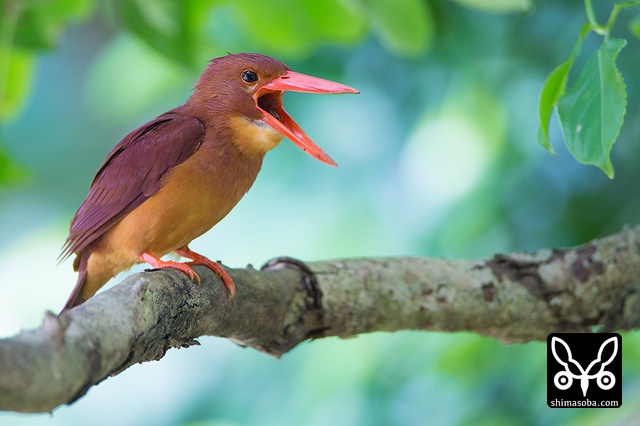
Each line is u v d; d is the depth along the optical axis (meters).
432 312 6.95
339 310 6.79
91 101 11.97
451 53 10.45
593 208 9.83
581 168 9.90
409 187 10.09
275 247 10.72
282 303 6.57
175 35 9.32
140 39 9.29
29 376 3.69
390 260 7.10
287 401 10.12
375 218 10.28
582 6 10.02
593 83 5.70
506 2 8.19
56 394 3.85
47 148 14.58
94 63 14.98
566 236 9.82
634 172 9.78
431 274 7.04
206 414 10.96
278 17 9.58
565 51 10.08
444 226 9.80
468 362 9.27
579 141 5.73
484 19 10.32
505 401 9.12
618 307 7.17
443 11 10.37
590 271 7.11
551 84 6.06
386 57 10.71
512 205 9.82
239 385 10.67
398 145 10.50
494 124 9.97
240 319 6.30
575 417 8.48
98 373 4.30
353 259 7.09
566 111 5.77
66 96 14.89
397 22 9.10
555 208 9.86
